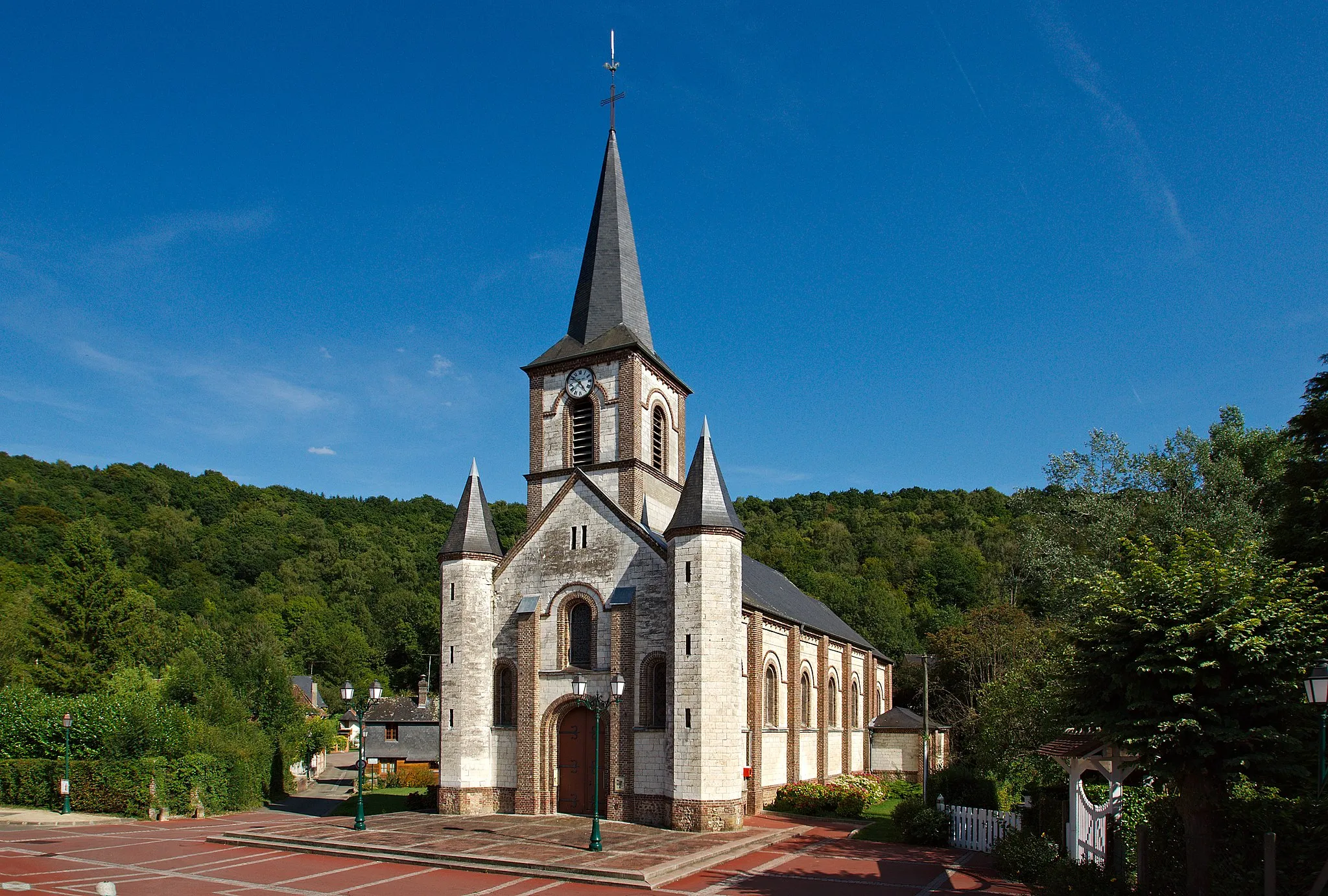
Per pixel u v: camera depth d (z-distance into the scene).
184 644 74.88
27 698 46.59
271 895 23.42
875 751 58.69
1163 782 21.67
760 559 103.69
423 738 69.25
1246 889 17.30
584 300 43.62
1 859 28.58
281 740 54.41
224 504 151.25
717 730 33.03
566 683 36.81
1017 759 36.38
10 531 106.31
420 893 23.69
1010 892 23.88
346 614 116.94
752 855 29.34
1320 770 17.44
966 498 137.62
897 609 88.25
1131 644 19.16
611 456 40.25
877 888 24.44
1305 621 18.47
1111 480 49.66
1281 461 43.50
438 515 171.62
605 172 45.59
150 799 39.81
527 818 35.44
